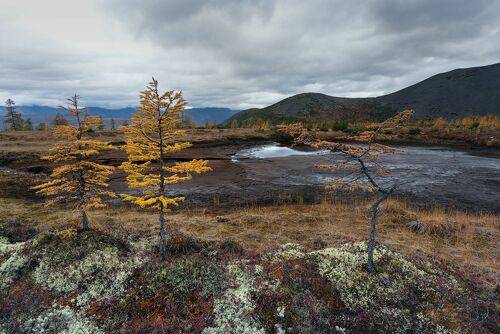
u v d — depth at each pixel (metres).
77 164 14.09
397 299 11.15
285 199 25.73
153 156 12.26
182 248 14.80
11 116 85.50
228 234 17.59
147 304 10.77
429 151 49.91
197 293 11.26
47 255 13.18
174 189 28.73
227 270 12.59
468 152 48.50
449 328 10.09
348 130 70.88
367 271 12.38
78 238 14.29
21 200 24.84
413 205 23.86
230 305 10.59
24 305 10.64
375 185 12.16
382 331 10.01
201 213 22.19
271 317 10.14
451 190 27.77
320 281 11.91
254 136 66.81
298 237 17.28
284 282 11.72
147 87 11.15
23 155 41.09
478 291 12.20
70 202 23.95
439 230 17.95
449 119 166.50
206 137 63.47
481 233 17.62
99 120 14.64
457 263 14.43
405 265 12.98
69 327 9.72
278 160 43.25
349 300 11.15
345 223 19.58
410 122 83.81
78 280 11.95
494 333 10.16
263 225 19.05
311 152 51.16
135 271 12.48
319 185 29.92
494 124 69.38
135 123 11.67
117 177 33.00
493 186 28.97
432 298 11.30
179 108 11.72
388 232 18.09
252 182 31.27
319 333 9.73
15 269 12.55
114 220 19.89
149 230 17.75
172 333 9.55
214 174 34.75
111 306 10.75
